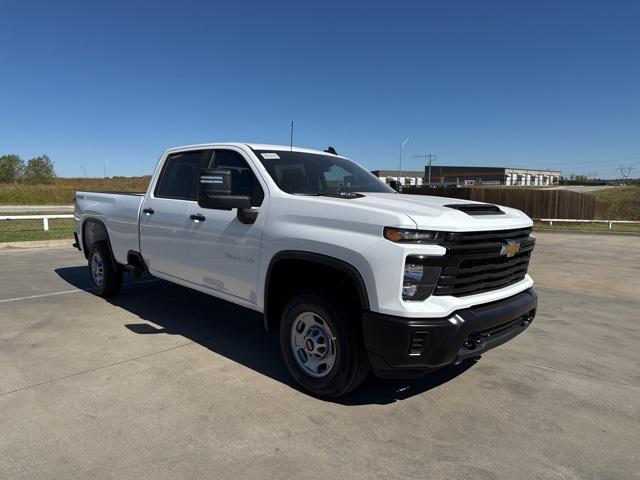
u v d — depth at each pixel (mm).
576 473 2895
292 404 3656
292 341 3895
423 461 2963
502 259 3740
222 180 3891
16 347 4715
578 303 7562
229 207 3963
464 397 3895
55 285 7652
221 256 4535
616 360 4887
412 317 3170
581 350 5176
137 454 2939
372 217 3346
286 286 4172
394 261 3184
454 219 3357
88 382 3934
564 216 31453
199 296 7016
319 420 3422
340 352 3525
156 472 2768
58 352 4605
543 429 3412
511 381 4254
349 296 3578
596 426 3480
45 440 3062
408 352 3191
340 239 3463
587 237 22188
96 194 6922
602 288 8922
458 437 3262
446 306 3236
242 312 6203
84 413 3416
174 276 5320
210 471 2791
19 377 4000
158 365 4344
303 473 2799
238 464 2867
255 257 4148
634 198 48125
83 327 5414
